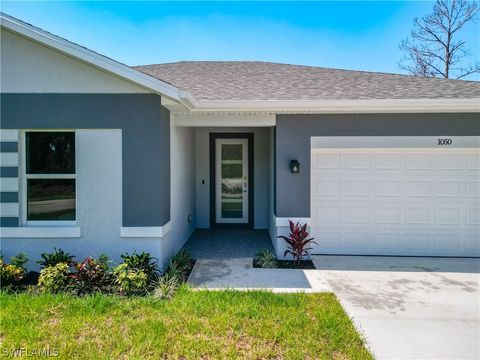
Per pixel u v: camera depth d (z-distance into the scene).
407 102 6.55
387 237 7.34
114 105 5.93
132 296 4.75
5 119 5.86
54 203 6.06
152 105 5.95
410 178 7.27
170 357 3.26
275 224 7.36
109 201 5.98
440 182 7.25
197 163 10.34
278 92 7.56
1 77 5.86
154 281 5.25
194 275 5.89
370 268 6.38
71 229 5.91
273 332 3.71
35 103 5.88
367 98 6.89
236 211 10.52
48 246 5.93
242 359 3.22
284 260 6.96
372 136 7.01
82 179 5.96
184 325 3.86
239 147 10.39
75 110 5.91
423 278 5.81
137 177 5.96
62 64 5.87
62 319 4.00
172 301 4.55
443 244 7.28
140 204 5.96
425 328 3.99
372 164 7.29
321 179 7.32
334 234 7.38
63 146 6.04
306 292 5.02
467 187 7.21
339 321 4.02
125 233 5.93
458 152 7.18
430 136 6.98
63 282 4.91
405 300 4.82
